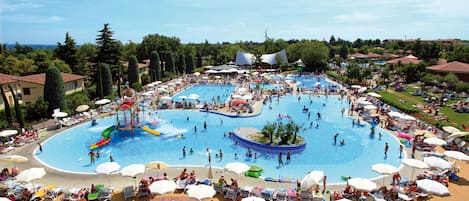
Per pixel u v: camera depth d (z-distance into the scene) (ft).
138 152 110.83
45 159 101.96
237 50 457.68
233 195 73.31
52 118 147.95
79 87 198.18
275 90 231.30
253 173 87.25
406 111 155.33
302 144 114.83
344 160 103.76
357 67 257.34
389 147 114.83
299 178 88.94
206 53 508.12
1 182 79.25
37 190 75.66
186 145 118.52
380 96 182.80
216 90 245.24
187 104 183.73
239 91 216.33
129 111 138.31
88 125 143.74
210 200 72.84
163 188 67.10
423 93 198.70
